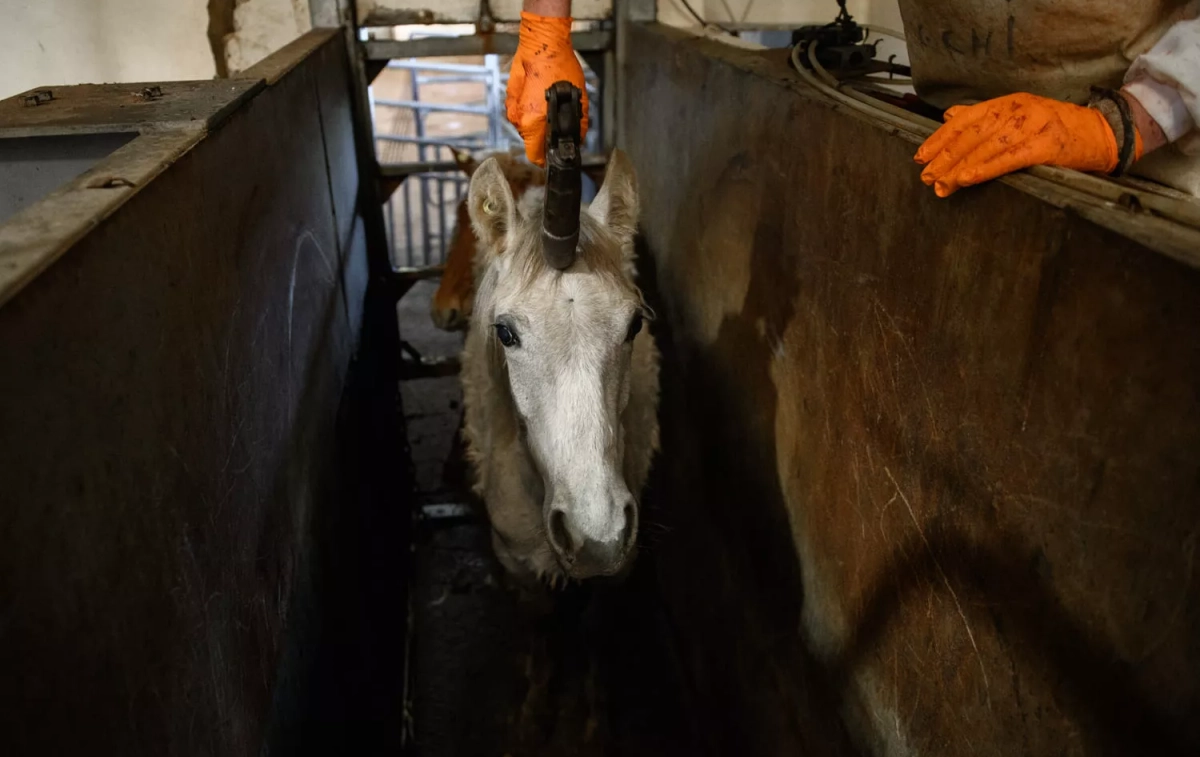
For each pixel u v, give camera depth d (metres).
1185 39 1.11
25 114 1.49
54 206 0.90
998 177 1.05
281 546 1.54
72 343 0.78
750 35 4.58
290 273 1.79
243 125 1.52
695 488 2.66
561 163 1.37
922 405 1.25
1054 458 0.96
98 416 0.83
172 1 3.51
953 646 1.21
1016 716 1.07
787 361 1.81
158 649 0.93
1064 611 0.96
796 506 1.83
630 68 3.36
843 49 2.12
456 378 4.79
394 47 3.26
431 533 3.76
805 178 1.65
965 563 1.17
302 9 3.63
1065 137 1.08
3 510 0.64
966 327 1.12
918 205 1.22
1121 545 0.86
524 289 1.56
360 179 3.36
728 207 2.18
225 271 1.31
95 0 3.46
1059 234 0.92
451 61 12.36
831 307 1.56
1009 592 1.07
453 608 3.35
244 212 1.46
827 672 1.70
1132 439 0.83
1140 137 1.13
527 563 2.27
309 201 2.09
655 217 3.06
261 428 1.45
